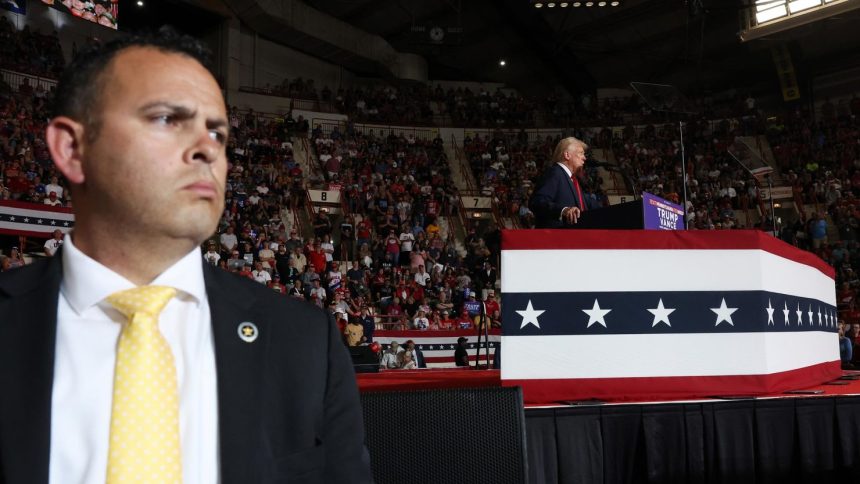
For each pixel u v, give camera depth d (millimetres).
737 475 2709
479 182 23531
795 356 3182
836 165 22094
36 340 1015
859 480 2914
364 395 2035
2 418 957
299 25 24766
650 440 2641
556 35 25625
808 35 23797
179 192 1038
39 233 11930
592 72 29000
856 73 25266
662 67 27953
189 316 1151
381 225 17891
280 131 22750
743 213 20781
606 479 2582
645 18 24641
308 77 27188
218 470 1062
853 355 10797
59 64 19609
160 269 1126
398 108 26719
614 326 2734
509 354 2670
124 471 958
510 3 23531
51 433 972
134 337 1022
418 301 14844
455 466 2043
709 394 2760
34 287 1081
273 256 14211
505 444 2080
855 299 14859
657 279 2793
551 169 4023
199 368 1117
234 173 18469
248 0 23391
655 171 23469
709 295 2826
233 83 24094
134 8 22781
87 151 1046
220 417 1076
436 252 17328
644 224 3316
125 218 1042
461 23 26297
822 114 25453
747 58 26188
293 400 1176
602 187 23000
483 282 15688
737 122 24781
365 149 23750
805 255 3533
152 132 1033
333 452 1252
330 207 19688
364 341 12445
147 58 1070
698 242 2855
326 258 15727
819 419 2885
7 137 14844
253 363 1143
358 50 26781
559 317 2709
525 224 20438
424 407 2066
